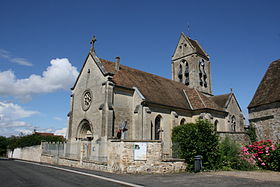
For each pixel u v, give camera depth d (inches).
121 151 631.2
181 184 454.3
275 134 927.0
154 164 640.4
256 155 736.3
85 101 1152.2
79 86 1221.1
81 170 709.9
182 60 1817.2
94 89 1098.7
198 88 1696.6
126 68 1283.2
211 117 1241.4
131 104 1083.9
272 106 955.3
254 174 597.6
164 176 566.9
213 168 689.0
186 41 1819.6
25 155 1601.9
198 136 698.8
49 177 543.8
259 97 1040.8
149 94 1154.0
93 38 1211.9
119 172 621.9
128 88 1078.4
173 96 1315.2
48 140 1781.5
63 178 527.2
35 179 514.0
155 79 1393.9
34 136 1831.9
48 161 1137.4
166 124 1142.3
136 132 1017.5
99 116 1021.2
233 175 578.2
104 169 677.3
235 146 764.0
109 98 995.9
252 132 995.3
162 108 1140.5
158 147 658.2
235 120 1462.8
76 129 1161.4
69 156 964.6
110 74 1034.7
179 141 725.9
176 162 677.9
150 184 453.4
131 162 624.4
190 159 691.4
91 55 1174.3
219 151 719.7
